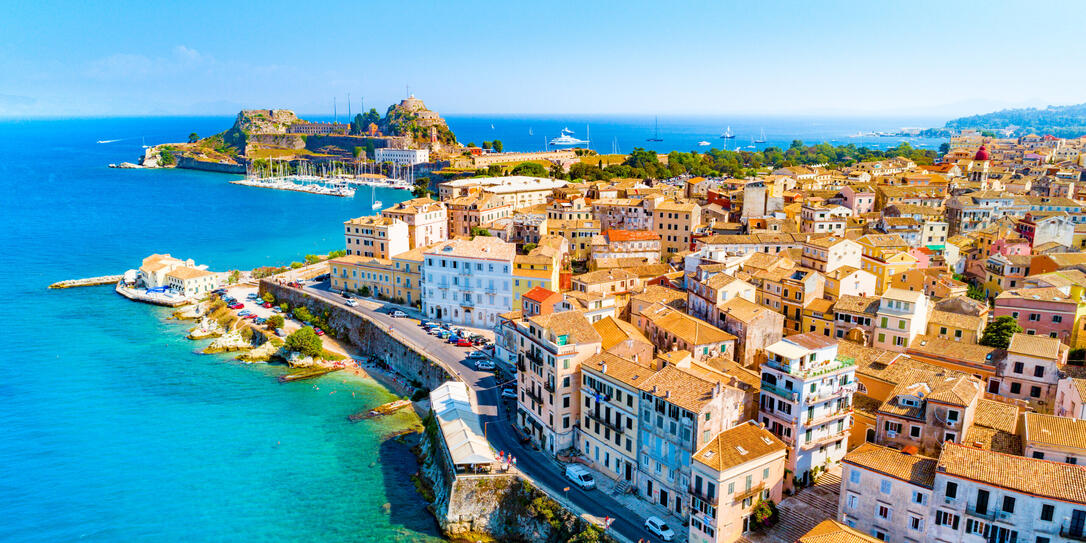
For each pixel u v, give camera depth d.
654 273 168.75
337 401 147.75
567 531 95.81
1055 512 71.94
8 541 100.88
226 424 136.88
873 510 83.00
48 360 170.25
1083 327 125.88
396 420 138.88
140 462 122.69
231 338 181.00
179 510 108.56
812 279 136.75
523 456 114.62
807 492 96.31
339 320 186.38
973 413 94.38
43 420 138.25
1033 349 108.69
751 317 121.31
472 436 112.75
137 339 186.25
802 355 96.06
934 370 102.69
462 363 151.50
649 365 122.12
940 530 78.38
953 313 131.62
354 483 116.38
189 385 155.62
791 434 96.25
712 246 183.75
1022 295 130.00
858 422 103.06
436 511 107.31
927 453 93.50
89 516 107.06
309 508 109.19
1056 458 82.69
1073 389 96.44
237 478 117.62
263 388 154.38
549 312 144.12
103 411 142.50
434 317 182.88
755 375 109.69
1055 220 181.62
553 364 112.25
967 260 180.50
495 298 175.25
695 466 88.38
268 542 101.12
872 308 127.25
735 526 88.00
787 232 199.88
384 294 199.88
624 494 102.62
